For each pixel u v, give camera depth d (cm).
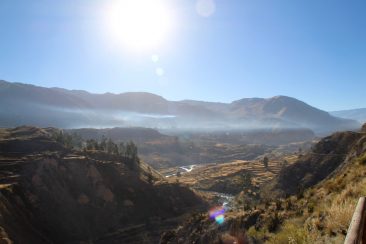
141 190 14788
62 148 16100
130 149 18438
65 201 12431
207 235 3616
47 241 10512
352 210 977
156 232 12719
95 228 12338
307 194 2441
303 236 1099
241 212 3700
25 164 12912
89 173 13900
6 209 9938
